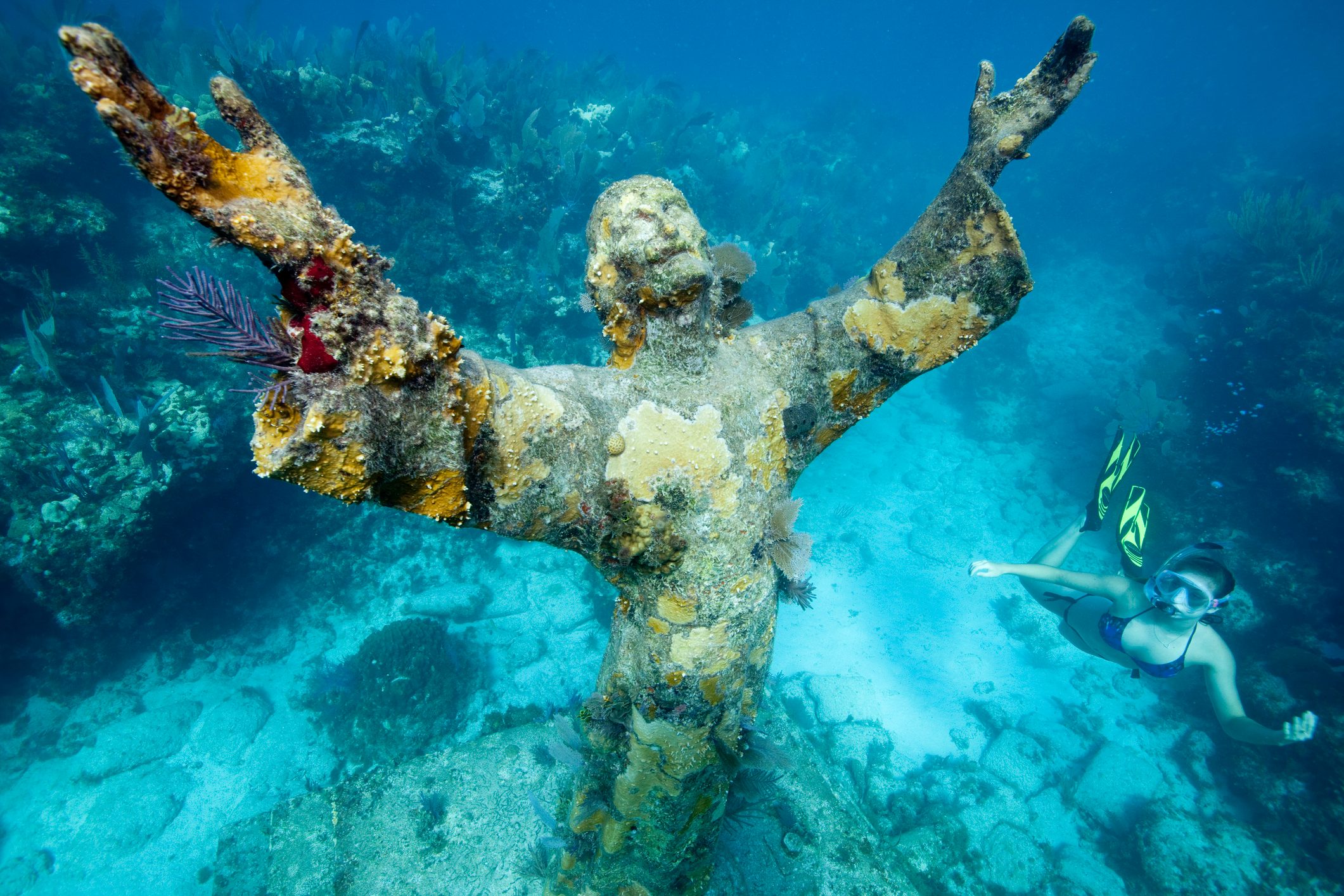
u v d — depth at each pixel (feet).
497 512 6.86
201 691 28.58
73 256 31.91
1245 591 34.37
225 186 4.44
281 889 15.48
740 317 8.34
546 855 15.28
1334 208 62.39
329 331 4.66
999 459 49.78
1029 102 7.27
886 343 8.25
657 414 7.19
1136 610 18.78
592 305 7.70
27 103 35.42
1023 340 60.03
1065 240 88.22
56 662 26.66
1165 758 29.19
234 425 29.48
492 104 48.65
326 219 4.71
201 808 24.80
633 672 8.61
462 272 36.22
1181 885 23.38
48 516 23.79
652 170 47.80
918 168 100.12
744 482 7.50
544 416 6.64
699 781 9.39
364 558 33.78
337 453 4.75
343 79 44.60
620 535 7.28
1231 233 69.36
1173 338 58.49
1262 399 41.04
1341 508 34.27
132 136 3.98
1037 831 25.53
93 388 27.50
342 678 27.53
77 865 23.00
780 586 9.12
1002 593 37.83
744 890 14.76
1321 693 26.48
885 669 33.71
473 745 18.06
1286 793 25.43
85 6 56.39
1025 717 30.99
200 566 29.71
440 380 5.28
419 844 15.94
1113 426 46.98
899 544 40.93
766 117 108.88
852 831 16.11
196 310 4.60
